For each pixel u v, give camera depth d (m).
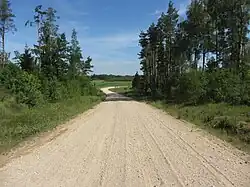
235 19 40.38
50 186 7.37
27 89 27.77
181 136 14.70
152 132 16.06
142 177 8.08
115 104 43.59
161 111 30.41
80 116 25.64
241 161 9.68
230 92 27.67
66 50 57.41
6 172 8.62
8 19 48.88
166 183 7.55
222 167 8.98
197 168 8.91
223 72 31.42
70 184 7.53
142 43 71.69
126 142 13.24
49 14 50.53
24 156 10.69
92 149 11.84
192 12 46.31
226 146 12.12
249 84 26.59
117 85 144.62
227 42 43.41
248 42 41.06
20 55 49.81
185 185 7.37
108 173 8.49
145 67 79.00
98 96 66.50
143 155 10.67
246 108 21.66
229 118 17.33
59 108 27.84
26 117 19.64
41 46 51.56
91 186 7.38
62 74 54.41
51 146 12.52
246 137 13.23
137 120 22.03
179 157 10.34
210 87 31.30
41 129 16.98
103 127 18.36
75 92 47.00
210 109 23.77
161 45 61.78
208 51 47.19
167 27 57.84
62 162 9.77
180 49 51.34
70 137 14.80
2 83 27.84
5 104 23.59
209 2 42.59
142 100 56.22
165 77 61.94
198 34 47.28
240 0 39.00
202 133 15.50
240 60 40.78
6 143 12.98
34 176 8.20
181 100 36.31
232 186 7.25
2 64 47.34
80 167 9.15
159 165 9.30
